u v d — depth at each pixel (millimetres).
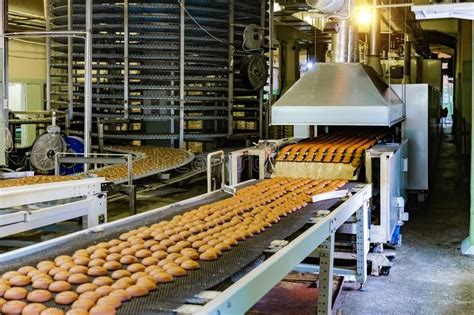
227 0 9641
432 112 7852
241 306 1812
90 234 2713
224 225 2771
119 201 7680
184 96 9492
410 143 6730
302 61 17297
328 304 3010
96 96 9398
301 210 3221
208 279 2029
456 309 3811
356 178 4352
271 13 10391
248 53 10172
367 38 8172
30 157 7414
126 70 9352
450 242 5645
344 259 4219
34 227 3449
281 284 3990
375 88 4742
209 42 9664
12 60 11094
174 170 8930
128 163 6023
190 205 3422
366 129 6492
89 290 1915
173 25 9367
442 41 16484
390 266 4551
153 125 9906
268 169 4621
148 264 2217
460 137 12945
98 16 9352
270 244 2449
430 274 4586
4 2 7379
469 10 3717
